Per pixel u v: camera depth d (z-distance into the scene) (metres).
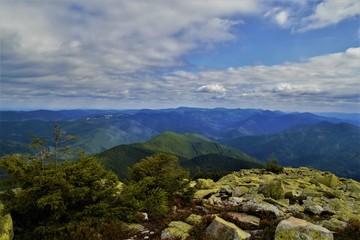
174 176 17.33
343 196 21.84
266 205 13.65
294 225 8.91
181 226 11.59
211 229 10.48
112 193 12.63
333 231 11.35
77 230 10.27
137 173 17.81
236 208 14.08
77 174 11.74
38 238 10.32
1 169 11.02
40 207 10.37
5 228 9.52
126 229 11.66
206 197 19.77
